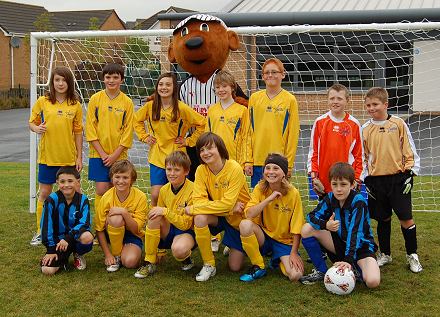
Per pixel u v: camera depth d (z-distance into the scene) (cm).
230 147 474
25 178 858
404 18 1371
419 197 705
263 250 420
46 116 498
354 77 1469
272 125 460
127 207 434
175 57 529
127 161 434
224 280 402
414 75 1552
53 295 369
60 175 416
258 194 412
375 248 389
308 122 1175
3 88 3262
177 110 474
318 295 368
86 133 503
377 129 425
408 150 419
